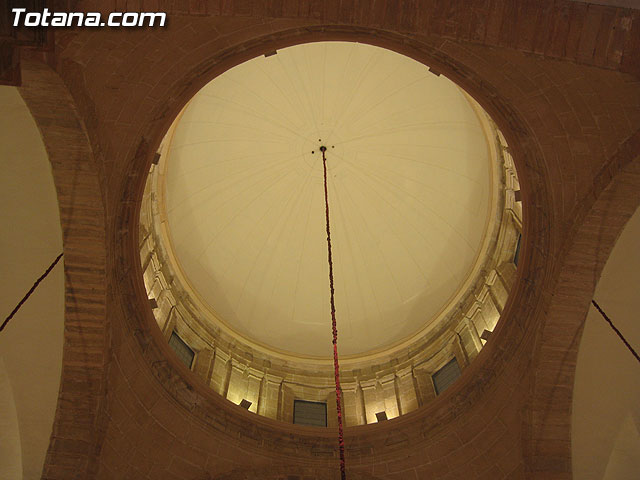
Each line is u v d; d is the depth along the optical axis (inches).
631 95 433.1
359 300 890.7
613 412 558.9
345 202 920.9
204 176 858.8
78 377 527.2
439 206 863.7
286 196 916.0
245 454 604.4
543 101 480.7
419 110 837.2
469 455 593.9
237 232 892.0
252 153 882.8
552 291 550.9
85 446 517.7
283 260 905.5
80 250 511.8
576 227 517.3
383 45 498.6
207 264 851.4
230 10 393.4
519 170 553.6
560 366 562.9
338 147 896.9
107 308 532.4
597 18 386.3
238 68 794.2
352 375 806.5
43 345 521.7
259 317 863.7
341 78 840.3
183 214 831.7
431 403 635.5
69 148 462.6
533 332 578.6
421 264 869.2
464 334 751.7
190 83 498.6
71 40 402.3
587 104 460.4
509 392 591.8
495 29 400.5
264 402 733.3
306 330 871.7
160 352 605.0
